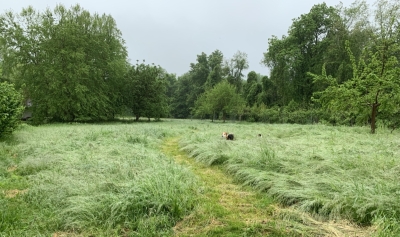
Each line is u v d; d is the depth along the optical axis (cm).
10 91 927
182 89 5544
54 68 2247
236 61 5009
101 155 646
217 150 700
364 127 1466
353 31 2623
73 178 459
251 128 1680
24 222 316
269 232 301
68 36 2292
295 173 486
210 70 5309
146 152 714
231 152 659
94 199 359
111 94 2847
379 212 311
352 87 1241
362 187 357
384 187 365
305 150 677
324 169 491
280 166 527
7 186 442
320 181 412
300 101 3209
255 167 541
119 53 3016
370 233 284
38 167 546
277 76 3375
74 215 326
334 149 684
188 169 559
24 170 532
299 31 3231
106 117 2759
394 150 648
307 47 3338
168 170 495
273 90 3866
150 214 328
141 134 1082
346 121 1989
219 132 1305
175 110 5528
